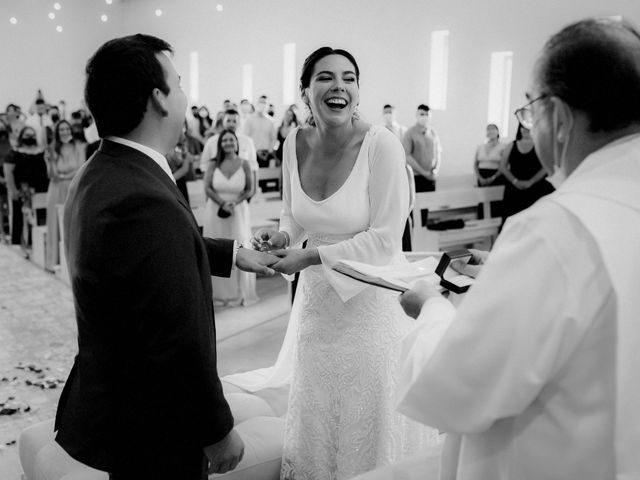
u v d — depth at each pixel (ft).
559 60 3.47
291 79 46.29
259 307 19.35
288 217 8.54
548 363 3.29
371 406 7.60
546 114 3.65
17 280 22.70
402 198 7.34
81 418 4.90
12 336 16.52
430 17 34.32
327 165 7.56
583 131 3.53
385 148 7.25
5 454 10.37
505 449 3.75
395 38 36.50
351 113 7.32
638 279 3.21
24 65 59.88
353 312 7.55
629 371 3.18
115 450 4.81
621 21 3.54
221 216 18.80
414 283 5.16
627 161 3.39
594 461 3.40
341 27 40.14
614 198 3.31
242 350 15.43
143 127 4.87
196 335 4.58
